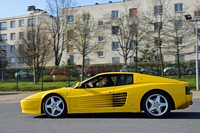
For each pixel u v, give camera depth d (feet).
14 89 85.40
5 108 40.86
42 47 128.47
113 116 29.19
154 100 26.84
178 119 26.58
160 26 107.14
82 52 132.46
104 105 27.30
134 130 21.91
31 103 28.50
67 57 183.42
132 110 26.89
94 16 178.70
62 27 159.84
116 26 140.26
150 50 134.00
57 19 158.51
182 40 120.16
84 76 99.30
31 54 112.47
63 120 27.20
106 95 27.30
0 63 180.65
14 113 34.22
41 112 28.50
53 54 165.99
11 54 212.64
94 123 25.31
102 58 173.99
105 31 164.96
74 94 27.89
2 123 26.58
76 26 135.33
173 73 102.89
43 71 97.55
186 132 21.02
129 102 26.89
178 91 26.53
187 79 92.58
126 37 129.90
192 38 138.00
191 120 26.05
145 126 23.39
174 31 114.21
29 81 103.55
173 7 158.30
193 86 75.31
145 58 139.74
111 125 24.16
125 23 146.61
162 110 26.91
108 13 161.99
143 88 26.86
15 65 207.72
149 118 27.27
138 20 128.26
